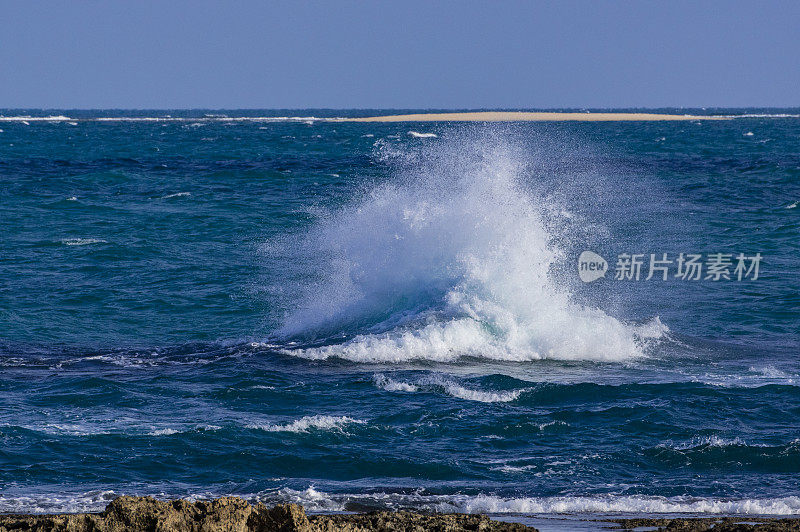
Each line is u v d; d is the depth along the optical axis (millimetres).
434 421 50969
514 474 43750
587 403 54500
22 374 60812
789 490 41781
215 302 83375
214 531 30469
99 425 49844
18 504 38500
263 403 54688
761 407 53406
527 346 66812
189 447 46469
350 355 65500
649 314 79125
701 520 35469
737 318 78500
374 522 34000
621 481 43000
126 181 188625
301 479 43094
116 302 83438
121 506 31812
